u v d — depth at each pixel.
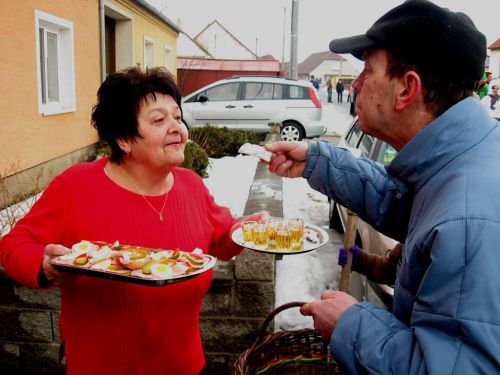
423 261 1.25
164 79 1.73
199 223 1.93
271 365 2.12
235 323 3.09
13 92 5.94
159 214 1.78
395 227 1.94
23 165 6.25
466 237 1.12
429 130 1.35
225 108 13.33
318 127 13.48
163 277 1.44
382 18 1.43
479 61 1.35
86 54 8.67
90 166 1.80
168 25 17.23
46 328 3.07
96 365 1.73
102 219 1.70
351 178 1.96
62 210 1.71
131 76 1.70
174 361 1.83
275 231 2.11
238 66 28.28
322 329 1.46
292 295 3.96
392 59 1.40
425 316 1.17
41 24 7.09
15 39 5.96
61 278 1.58
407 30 1.34
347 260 2.89
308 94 13.48
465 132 1.32
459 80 1.35
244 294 3.04
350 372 1.31
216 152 10.26
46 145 7.00
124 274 1.45
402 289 1.34
